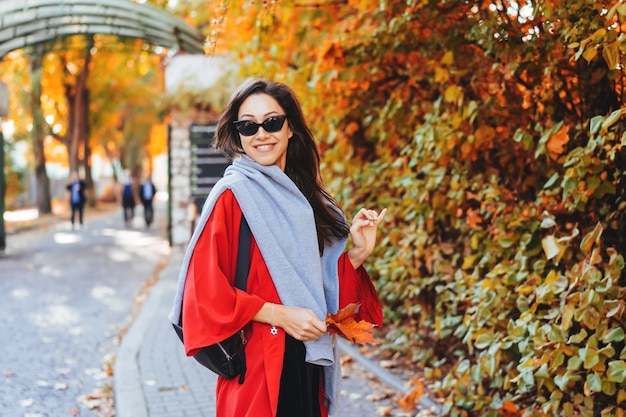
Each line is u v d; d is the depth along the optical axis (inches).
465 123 145.6
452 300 175.8
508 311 133.6
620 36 92.4
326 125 217.0
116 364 206.2
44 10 406.3
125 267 461.7
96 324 279.9
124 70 1075.3
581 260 124.4
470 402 137.4
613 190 110.9
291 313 73.4
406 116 181.9
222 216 75.2
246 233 76.0
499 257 148.6
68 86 1072.2
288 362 75.5
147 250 576.1
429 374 152.1
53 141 1417.3
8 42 450.9
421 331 202.1
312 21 178.5
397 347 199.8
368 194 227.6
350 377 195.0
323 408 83.1
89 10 417.4
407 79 178.7
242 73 193.8
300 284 74.6
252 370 73.7
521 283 134.9
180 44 461.7
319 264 77.6
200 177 565.6
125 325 278.1
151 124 1413.6
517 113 135.3
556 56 117.0
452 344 197.2
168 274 404.2
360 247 85.9
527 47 119.6
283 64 200.8
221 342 73.6
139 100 1173.1
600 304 102.1
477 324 132.8
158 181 2999.5
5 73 961.5
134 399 171.3
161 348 226.7
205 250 74.2
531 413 117.0
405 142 189.2
